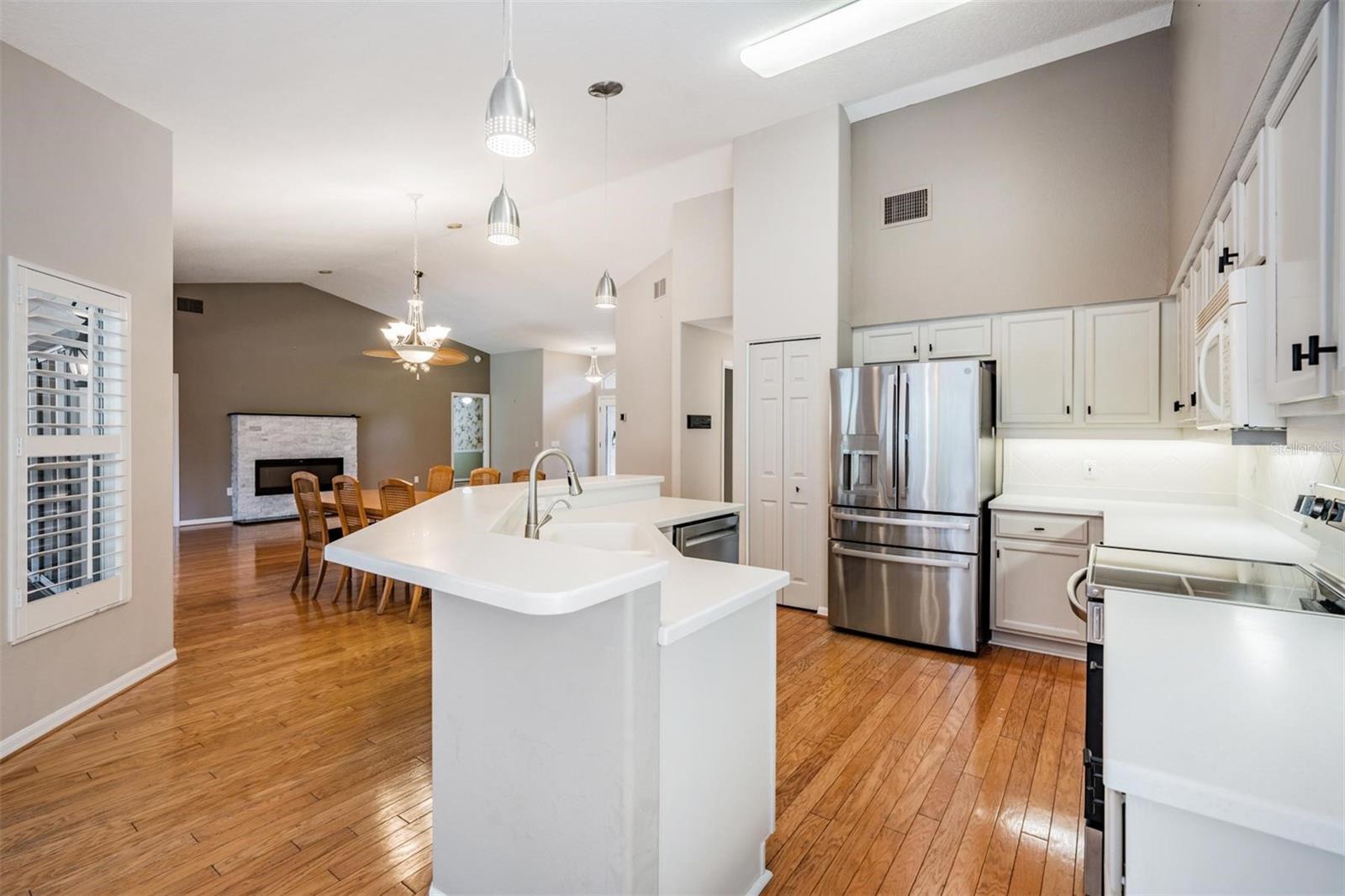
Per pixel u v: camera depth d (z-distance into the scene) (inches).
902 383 146.3
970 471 138.6
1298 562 72.6
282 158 162.6
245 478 343.6
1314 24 46.5
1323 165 44.4
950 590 141.1
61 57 104.9
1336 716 33.5
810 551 172.4
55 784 87.7
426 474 441.4
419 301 241.9
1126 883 30.6
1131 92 137.7
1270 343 56.7
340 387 392.2
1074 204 144.3
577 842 52.1
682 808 55.8
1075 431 146.1
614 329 401.4
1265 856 28.2
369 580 193.9
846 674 128.7
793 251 172.2
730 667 62.9
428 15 107.3
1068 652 137.3
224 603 182.4
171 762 94.0
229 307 346.0
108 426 115.8
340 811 81.7
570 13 111.0
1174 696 36.0
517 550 56.1
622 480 149.9
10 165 98.2
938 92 159.6
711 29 120.2
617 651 48.8
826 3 113.8
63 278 106.5
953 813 81.4
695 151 186.9
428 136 152.9
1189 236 106.0
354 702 115.3
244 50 112.1
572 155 177.2
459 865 62.9
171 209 135.2
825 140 166.4
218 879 68.9
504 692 57.6
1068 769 91.9
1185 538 90.9
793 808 82.7
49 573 104.3
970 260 157.2
